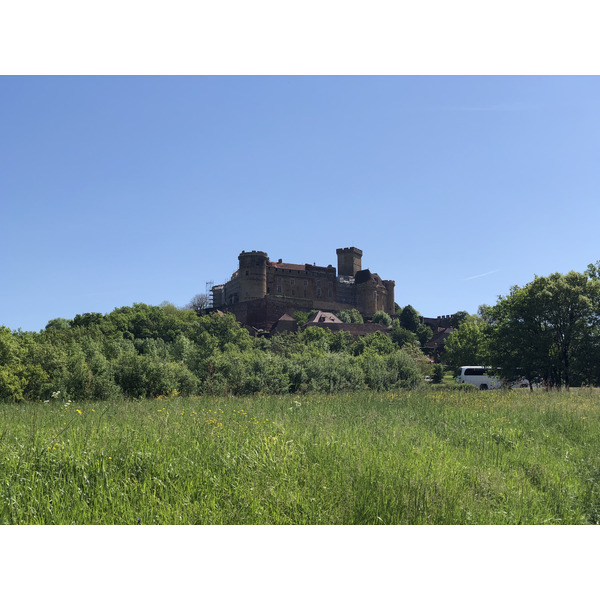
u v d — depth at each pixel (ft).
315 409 47.55
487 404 56.18
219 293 556.10
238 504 19.06
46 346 98.07
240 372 101.40
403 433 33.22
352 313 507.71
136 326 357.82
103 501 18.39
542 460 28.73
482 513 19.88
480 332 236.22
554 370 126.41
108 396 78.18
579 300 120.67
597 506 21.75
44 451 21.67
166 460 22.30
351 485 20.85
